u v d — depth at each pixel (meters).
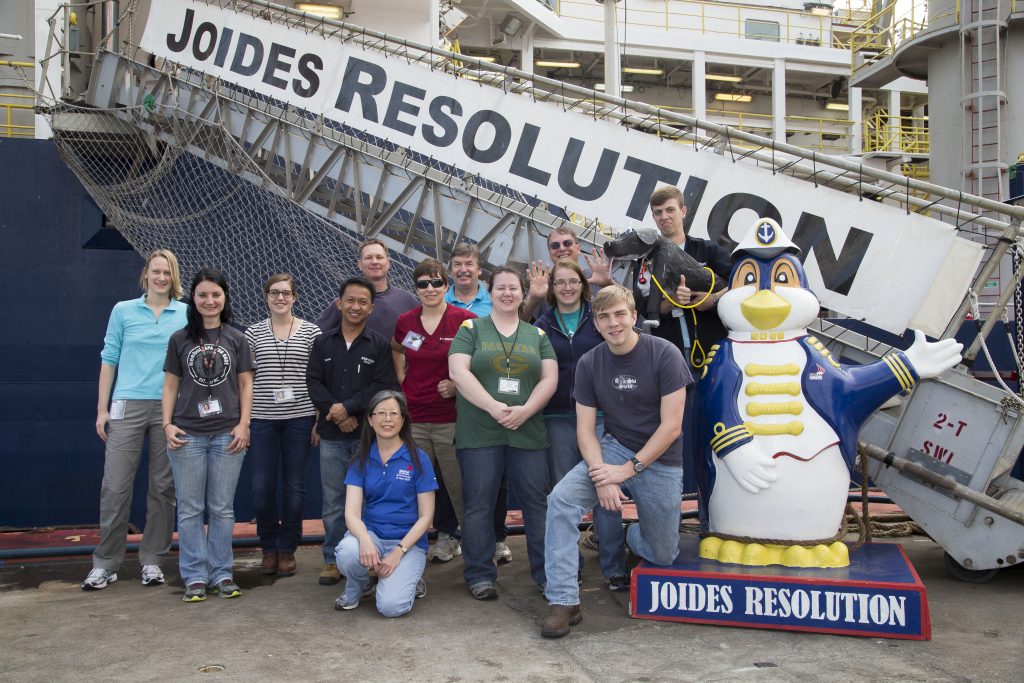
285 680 2.93
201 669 3.04
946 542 4.25
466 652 3.22
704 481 3.93
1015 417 4.11
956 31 10.88
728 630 3.48
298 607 3.87
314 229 6.63
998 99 10.34
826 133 18.77
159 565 4.40
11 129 7.47
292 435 4.46
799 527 3.68
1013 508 4.05
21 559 4.95
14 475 6.10
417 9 9.63
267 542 4.53
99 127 6.89
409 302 4.83
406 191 5.98
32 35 8.03
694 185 5.07
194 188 6.79
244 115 6.55
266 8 6.36
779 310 3.76
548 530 3.54
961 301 4.59
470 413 3.87
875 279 4.63
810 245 4.79
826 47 18.81
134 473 4.32
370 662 3.11
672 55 17.70
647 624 3.56
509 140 5.57
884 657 3.12
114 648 3.29
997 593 4.06
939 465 4.29
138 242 6.42
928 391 4.34
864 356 4.83
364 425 3.86
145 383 4.30
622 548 4.06
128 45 6.93
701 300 4.05
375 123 5.96
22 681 2.93
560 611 3.44
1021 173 7.20
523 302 4.53
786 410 3.72
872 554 3.89
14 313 6.20
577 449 4.07
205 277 4.00
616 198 5.27
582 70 19.36
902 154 14.96
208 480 4.09
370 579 4.03
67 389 6.18
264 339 4.44
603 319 3.46
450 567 4.66
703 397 3.91
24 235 6.30
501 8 16.30
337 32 6.25
